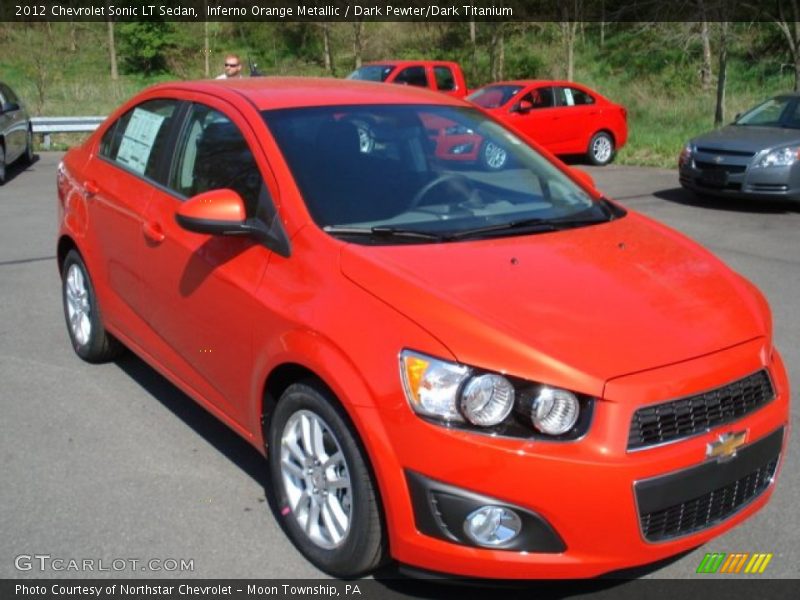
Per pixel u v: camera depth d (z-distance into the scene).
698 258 3.77
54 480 4.06
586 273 3.39
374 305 3.10
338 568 3.25
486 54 33.50
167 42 33.81
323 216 3.60
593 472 2.76
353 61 34.62
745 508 3.21
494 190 4.13
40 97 22.50
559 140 17.14
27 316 6.57
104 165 5.14
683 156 12.16
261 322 3.47
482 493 2.79
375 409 2.93
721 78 20.70
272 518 3.76
